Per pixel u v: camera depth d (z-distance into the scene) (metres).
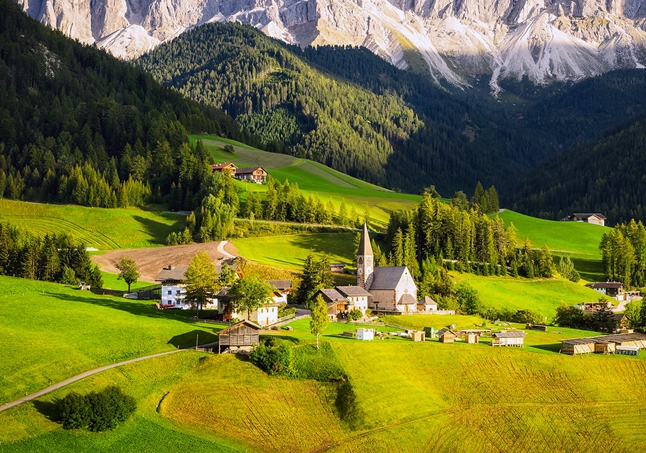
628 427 125.06
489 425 122.00
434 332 158.62
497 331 168.75
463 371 137.38
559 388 135.62
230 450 104.12
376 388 124.88
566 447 118.94
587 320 194.88
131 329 135.88
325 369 127.69
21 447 93.06
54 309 145.25
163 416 109.12
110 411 101.81
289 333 143.25
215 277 166.62
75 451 95.44
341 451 109.19
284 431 112.06
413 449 112.62
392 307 195.75
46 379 110.12
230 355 128.00
